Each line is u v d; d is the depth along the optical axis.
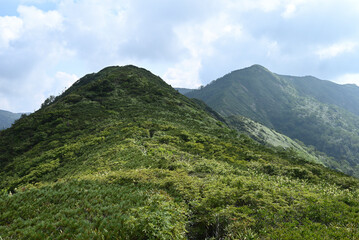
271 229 9.02
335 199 13.13
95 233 8.15
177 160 27.97
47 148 53.69
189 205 12.22
